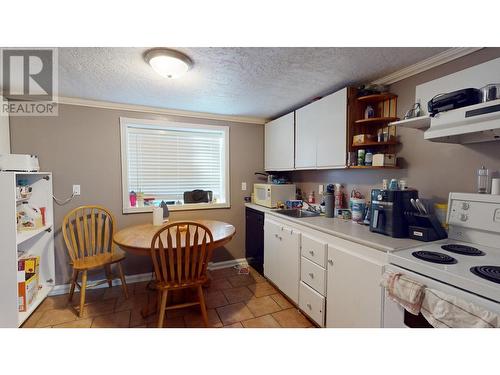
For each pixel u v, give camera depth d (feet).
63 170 7.82
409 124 5.10
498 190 4.09
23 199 6.96
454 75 4.43
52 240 7.64
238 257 10.67
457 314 2.98
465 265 3.41
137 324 6.18
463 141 4.65
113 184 8.47
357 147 6.46
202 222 8.25
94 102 8.06
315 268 5.99
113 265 8.53
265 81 6.41
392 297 3.71
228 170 10.35
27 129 7.40
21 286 6.11
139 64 5.39
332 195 7.32
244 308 6.95
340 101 6.44
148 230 7.18
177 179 9.85
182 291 7.48
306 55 4.98
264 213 8.84
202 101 8.15
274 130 9.95
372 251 4.52
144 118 8.85
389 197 5.00
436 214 4.98
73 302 7.25
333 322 5.43
